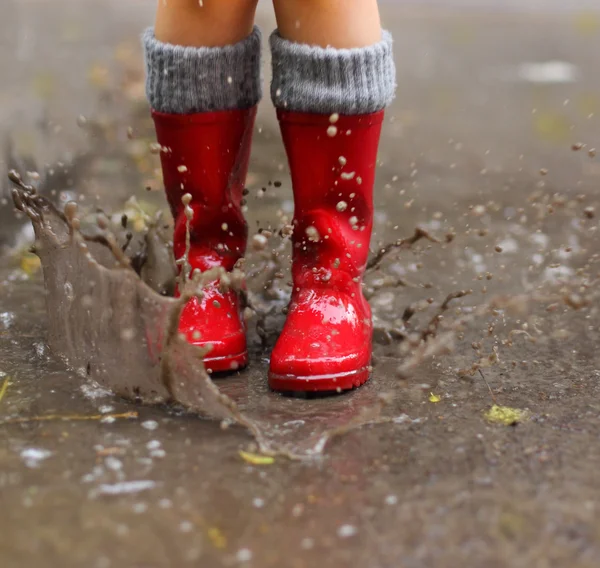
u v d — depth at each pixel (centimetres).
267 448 149
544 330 209
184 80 178
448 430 157
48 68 544
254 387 179
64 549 119
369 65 173
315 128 176
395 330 203
